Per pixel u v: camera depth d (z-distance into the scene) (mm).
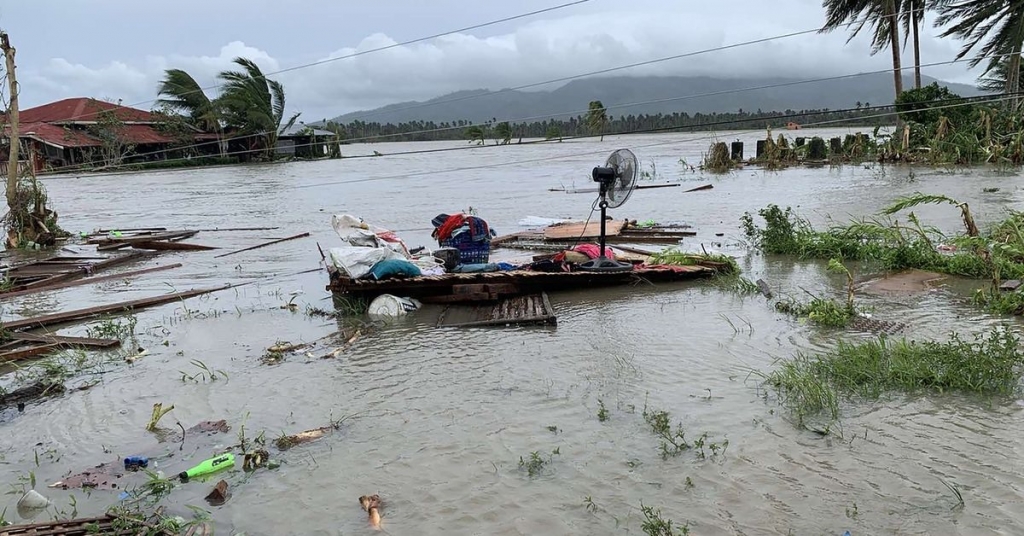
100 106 48750
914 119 31219
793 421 5199
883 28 34219
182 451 5250
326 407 5945
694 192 22609
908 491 4180
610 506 4188
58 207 25812
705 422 5254
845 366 6043
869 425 5074
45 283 12008
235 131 52531
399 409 5809
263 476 4785
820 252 11562
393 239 10500
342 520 4195
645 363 6629
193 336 8359
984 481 4242
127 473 4941
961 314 7809
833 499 4137
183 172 43312
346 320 8820
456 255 10742
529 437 5160
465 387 6227
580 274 9812
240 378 6777
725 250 12664
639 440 5020
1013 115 28672
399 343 7688
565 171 33781
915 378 5770
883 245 11414
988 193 18266
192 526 4129
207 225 19594
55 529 4035
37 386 6727
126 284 11938
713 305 8742
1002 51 30844
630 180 10164
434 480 4605
